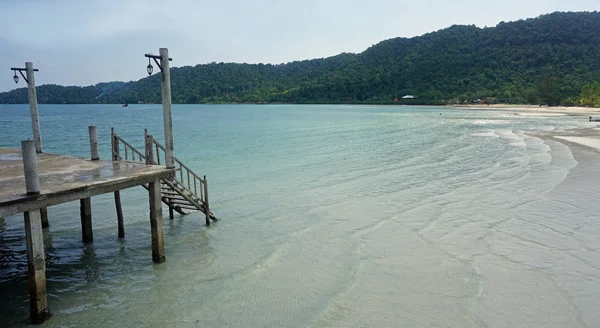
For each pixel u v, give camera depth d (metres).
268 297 8.74
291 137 46.19
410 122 68.44
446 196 17.25
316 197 17.70
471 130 51.44
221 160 29.03
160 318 7.98
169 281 9.65
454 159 28.02
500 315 7.80
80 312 8.25
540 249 11.16
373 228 13.23
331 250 11.42
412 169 24.38
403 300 8.46
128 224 14.20
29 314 8.23
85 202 12.19
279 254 11.20
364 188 19.30
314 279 9.58
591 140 37.31
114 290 9.21
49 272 10.21
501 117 78.00
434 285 9.12
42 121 80.06
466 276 9.55
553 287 8.93
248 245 11.99
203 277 9.84
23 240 12.82
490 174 22.03
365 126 61.25
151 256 11.28
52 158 13.21
